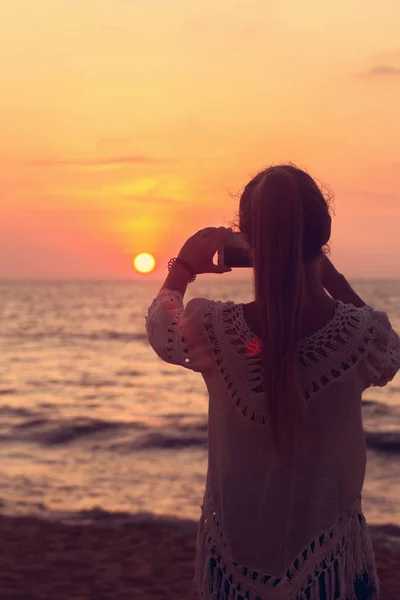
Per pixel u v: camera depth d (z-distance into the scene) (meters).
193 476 14.30
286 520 1.74
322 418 1.73
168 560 6.82
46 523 8.40
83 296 193.75
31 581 6.04
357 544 1.78
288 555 1.74
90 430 21.19
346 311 1.78
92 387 33.47
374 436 19.38
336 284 1.94
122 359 47.94
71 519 10.55
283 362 1.68
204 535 1.84
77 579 6.14
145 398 29.38
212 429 1.82
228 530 1.78
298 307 1.70
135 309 123.50
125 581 6.10
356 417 1.77
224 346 1.76
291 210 1.72
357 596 1.78
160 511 11.26
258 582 1.75
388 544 9.41
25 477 14.21
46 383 35.12
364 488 13.34
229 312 1.79
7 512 11.09
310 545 1.73
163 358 1.83
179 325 1.81
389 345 1.79
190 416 23.97
